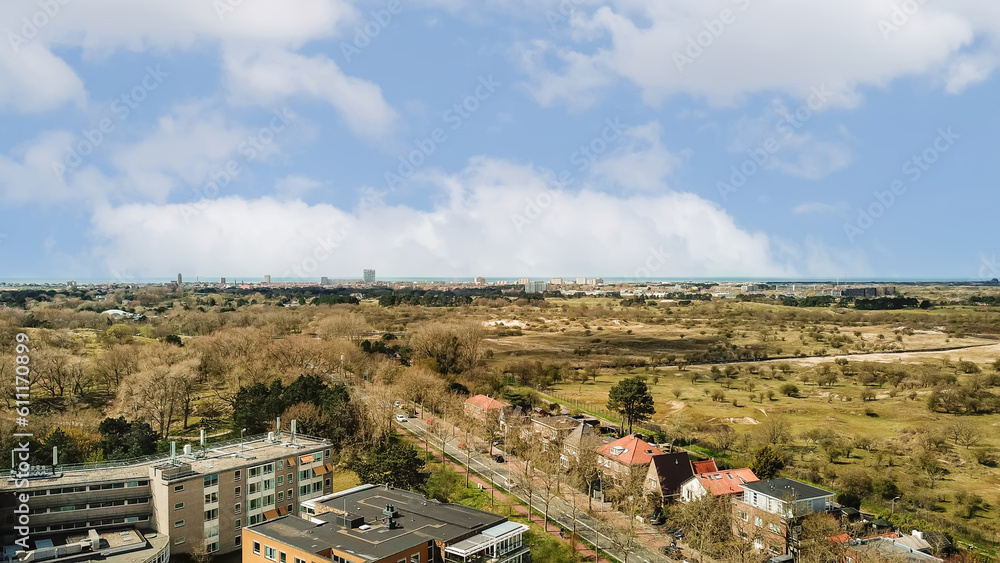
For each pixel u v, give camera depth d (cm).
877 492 13275
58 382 18188
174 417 17250
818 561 9650
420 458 15388
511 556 9538
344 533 9269
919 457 15200
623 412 18062
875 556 9450
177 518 10631
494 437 17412
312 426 15200
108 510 10569
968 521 12088
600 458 14612
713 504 11688
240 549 11556
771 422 17675
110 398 18650
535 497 13425
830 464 15212
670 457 13375
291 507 12456
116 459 12219
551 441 16100
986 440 17112
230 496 11419
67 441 12269
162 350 19788
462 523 9800
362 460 14212
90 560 9469
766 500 11219
